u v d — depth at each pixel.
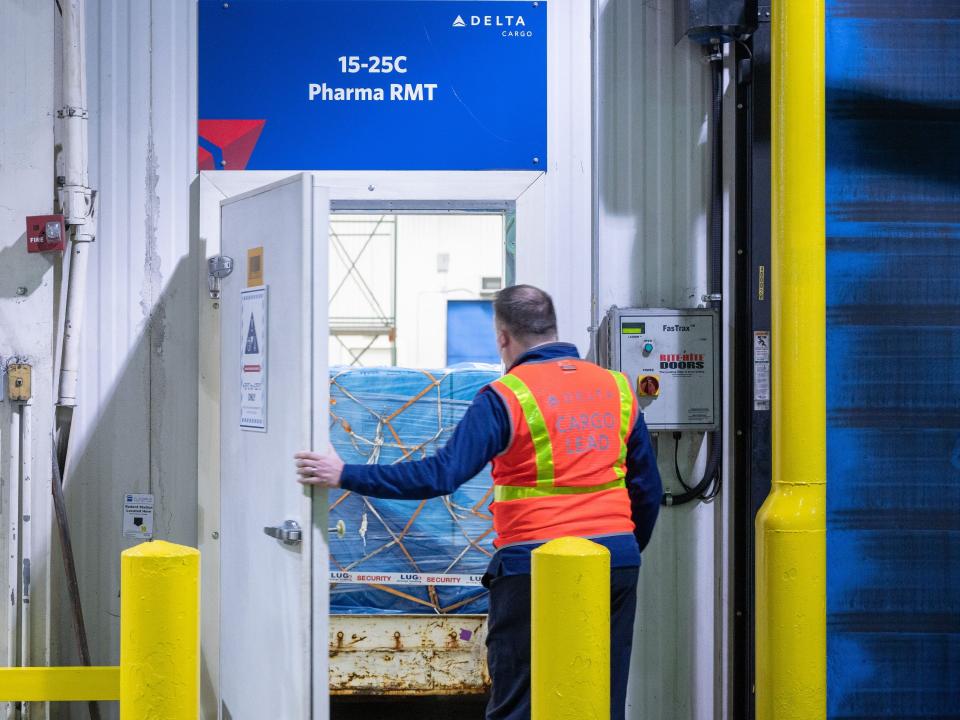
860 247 3.56
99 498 3.58
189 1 3.57
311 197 2.82
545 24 3.60
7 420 3.37
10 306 3.38
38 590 3.43
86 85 3.55
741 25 3.41
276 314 2.99
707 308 3.55
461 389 3.64
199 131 3.56
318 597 2.80
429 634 3.61
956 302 3.58
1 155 3.39
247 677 3.23
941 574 3.58
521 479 2.67
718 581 3.59
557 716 1.63
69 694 2.70
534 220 3.58
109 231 3.58
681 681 3.59
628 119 3.60
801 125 3.09
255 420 3.14
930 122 3.57
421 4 3.58
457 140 3.59
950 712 3.58
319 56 3.57
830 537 3.57
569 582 1.63
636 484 2.89
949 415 3.58
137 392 3.58
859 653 3.58
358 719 4.04
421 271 13.34
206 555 3.53
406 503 3.62
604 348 3.59
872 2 3.55
